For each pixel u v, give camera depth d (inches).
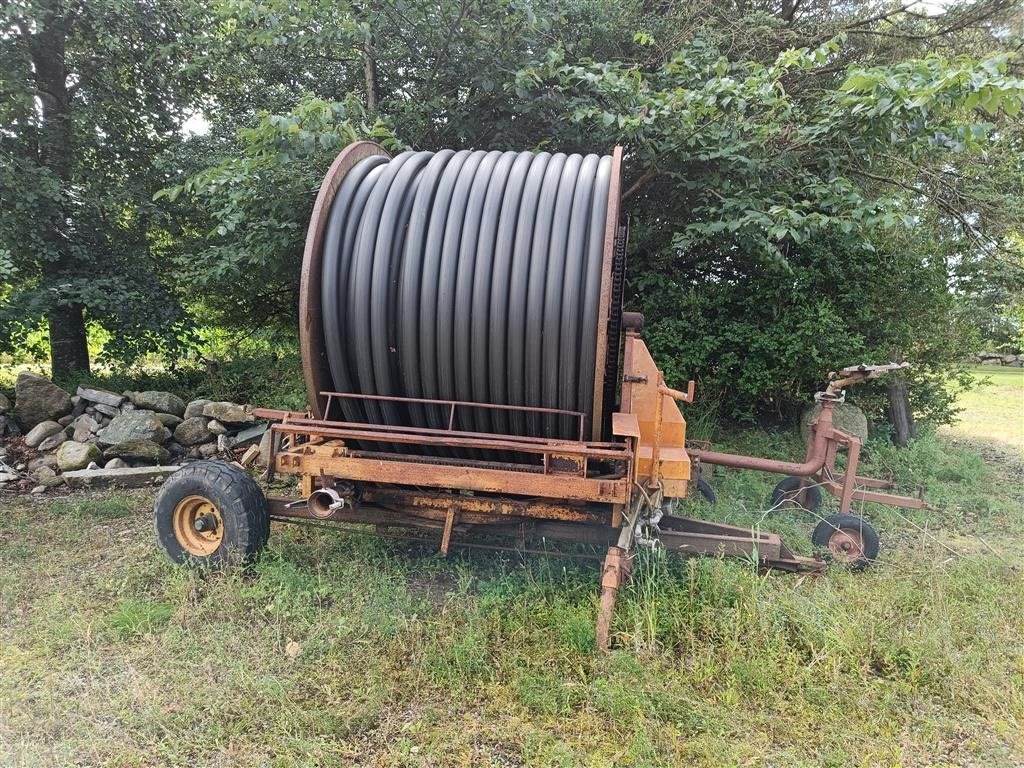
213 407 298.4
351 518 178.4
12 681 132.5
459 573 176.9
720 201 273.1
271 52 326.6
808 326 293.0
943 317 317.4
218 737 116.6
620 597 154.0
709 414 311.6
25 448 277.7
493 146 299.0
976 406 518.3
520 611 153.1
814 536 194.5
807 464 209.8
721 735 118.2
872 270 300.4
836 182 253.8
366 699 127.0
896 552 204.1
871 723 121.7
